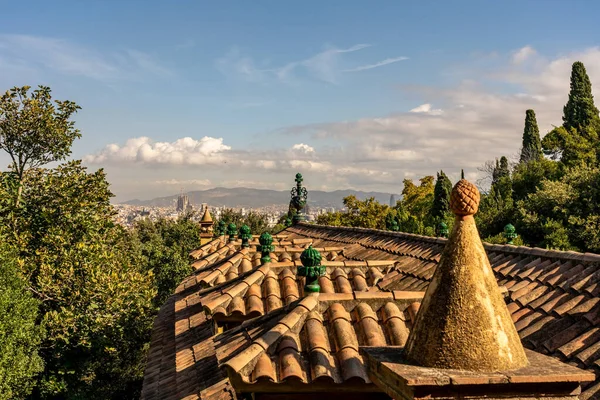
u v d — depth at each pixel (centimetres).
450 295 300
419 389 276
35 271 1833
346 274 750
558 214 2875
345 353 413
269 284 660
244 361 407
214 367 637
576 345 492
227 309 628
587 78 4191
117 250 2088
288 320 448
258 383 396
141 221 4972
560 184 3008
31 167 2002
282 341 430
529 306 605
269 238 719
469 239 310
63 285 1778
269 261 709
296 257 950
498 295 305
